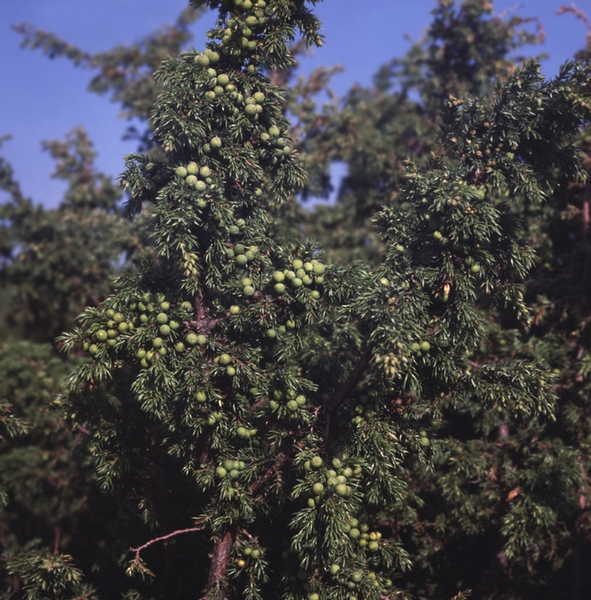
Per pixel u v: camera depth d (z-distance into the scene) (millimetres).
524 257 5500
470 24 11680
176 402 5555
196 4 5957
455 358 5449
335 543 4852
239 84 5676
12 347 12266
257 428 6547
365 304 5062
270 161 5824
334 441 5664
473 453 7988
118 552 7043
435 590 7984
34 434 11312
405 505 7387
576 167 5520
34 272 13844
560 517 8109
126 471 6219
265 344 6254
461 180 5344
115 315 5516
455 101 5770
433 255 5410
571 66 5297
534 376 5414
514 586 8086
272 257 6438
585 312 8531
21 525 11594
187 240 5195
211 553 6188
